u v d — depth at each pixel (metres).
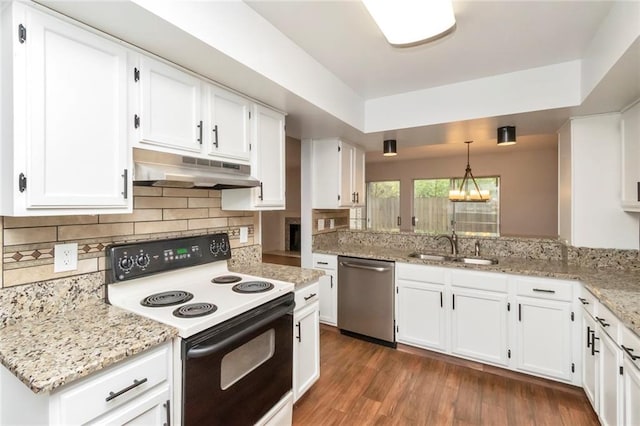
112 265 1.46
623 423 1.47
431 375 2.42
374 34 1.81
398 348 2.87
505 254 2.91
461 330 2.58
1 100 1.07
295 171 7.74
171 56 1.45
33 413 0.94
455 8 1.54
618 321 1.53
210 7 1.36
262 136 2.09
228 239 2.12
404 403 2.07
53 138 1.10
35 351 0.99
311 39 1.87
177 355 1.21
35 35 1.06
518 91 2.27
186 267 1.81
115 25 1.20
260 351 1.59
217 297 1.59
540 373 2.28
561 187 2.73
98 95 1.23
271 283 1.86
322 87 2.22
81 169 1.18
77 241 1.40
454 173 6.13
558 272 2.23
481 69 2.24
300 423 1.88
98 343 1.06
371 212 7.04
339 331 3.24
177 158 1.55
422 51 2.00
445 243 3.19
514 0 1.48
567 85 2.12
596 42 1.76
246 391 1.49
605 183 2.31
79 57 1.17
